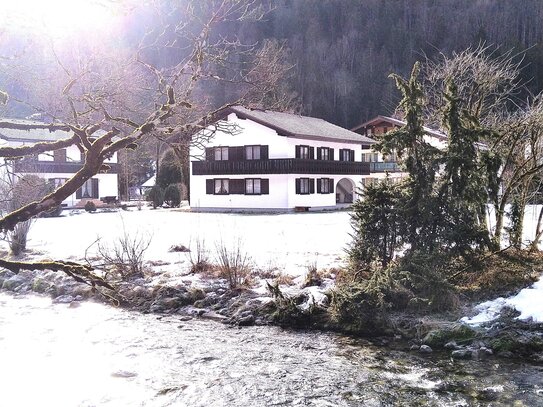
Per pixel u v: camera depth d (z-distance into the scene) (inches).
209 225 1042.7
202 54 247.6
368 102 2837.1
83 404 261.9
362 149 2053.4
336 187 1803.6
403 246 428.8
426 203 407.2
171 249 673.0
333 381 287.6
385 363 314.2
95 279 170.9
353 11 3186.5
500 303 375.9
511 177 495.8
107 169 172.6
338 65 2987.2
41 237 840.9
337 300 382.6
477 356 317.7
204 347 349.4
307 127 1628.9
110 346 353.7
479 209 438.9
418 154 418.6
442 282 377.1
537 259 463.5
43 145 164.6
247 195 1552.7
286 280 481.7
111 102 270.4
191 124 220.1
